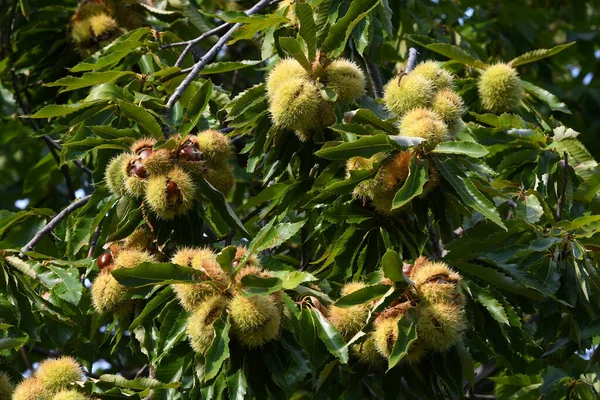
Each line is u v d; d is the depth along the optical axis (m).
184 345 5.16
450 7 8.58
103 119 6.33
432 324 4.84
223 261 4.88
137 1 8.08
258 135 6.07
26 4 8.01
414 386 5.20
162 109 6.46
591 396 6.63
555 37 10.67
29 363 8.22
